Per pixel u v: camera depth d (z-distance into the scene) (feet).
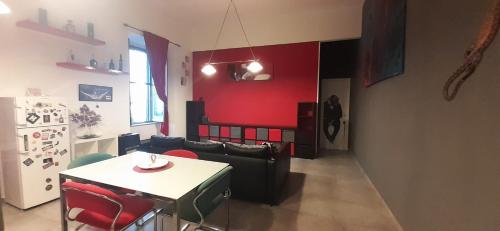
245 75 19.19
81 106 12.06
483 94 4.01
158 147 10.67
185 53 20.13
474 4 4.14
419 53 6.51
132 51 16.57
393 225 7.92
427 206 5.95
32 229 7.37
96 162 7.26
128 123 14.80
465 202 4.45
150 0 15.33
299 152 17.15
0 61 9.09
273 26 18.06
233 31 19.19
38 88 10.27
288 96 18.17
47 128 9.12
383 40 9.72
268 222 7.98
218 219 8.12
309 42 17.29
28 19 9.54
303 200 9.77
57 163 9.47
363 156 14.32
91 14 12.33
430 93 5.87
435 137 5.61
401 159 7.80
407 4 7.39
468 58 3.04
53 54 10.77
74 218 5.44
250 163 9.08
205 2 15.58
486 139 3.92
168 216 8.08
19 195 8.55
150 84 18.02
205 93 20.77
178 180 5.84
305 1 15.21
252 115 19.34
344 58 20.04
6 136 8.61
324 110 20.94
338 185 11.59
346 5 15.76
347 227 7.75
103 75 13.14
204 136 19.60
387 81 9.57
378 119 10.92
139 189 5.26
